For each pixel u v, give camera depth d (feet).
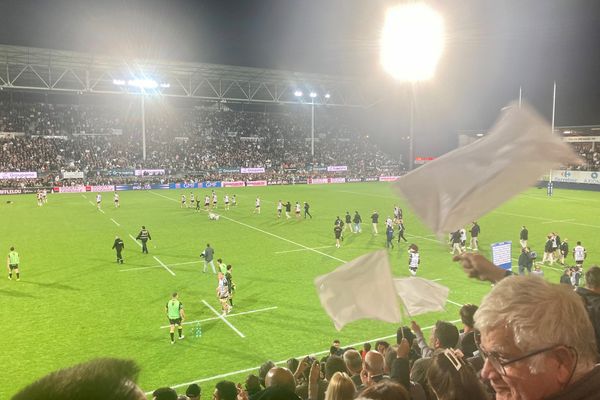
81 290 71.36
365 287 10.43
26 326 56.75
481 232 118.62
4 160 234.58
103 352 49.60
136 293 69.97
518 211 153.89
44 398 3.92
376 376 18.49
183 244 106.22
